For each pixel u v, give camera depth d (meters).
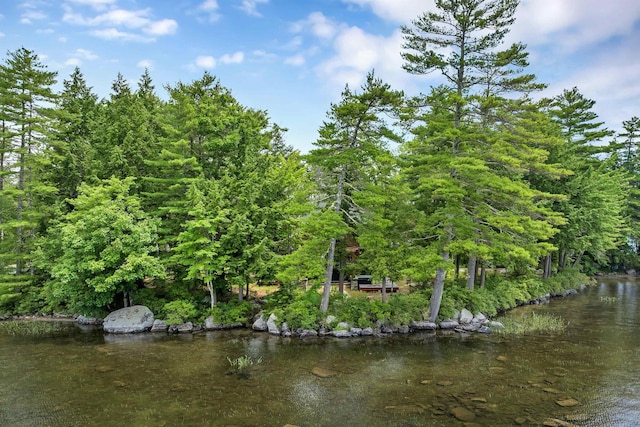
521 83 22.34
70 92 37.00
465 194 21.72
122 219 22.75
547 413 12.38
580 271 46.22
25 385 14.95
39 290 26.72
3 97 25.41
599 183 37.03
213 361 17.80
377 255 22.59
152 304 25.09
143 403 13.33
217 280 25.75
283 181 26.05
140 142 27.70
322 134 20.81
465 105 23.33
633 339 20.84
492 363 17.28
